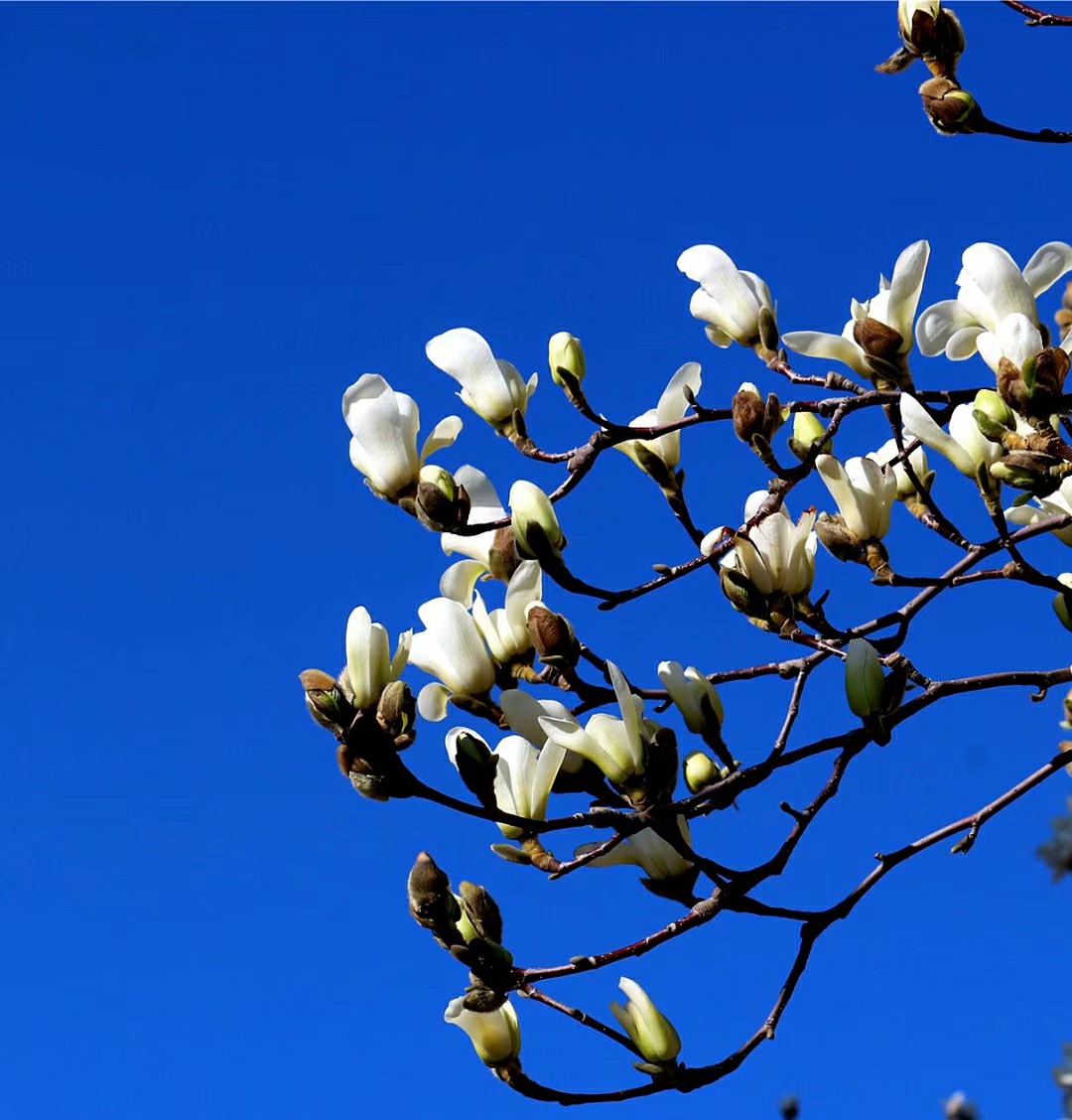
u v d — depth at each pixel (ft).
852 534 10.23
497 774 9.92
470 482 10.51
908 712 10.02
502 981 9.76
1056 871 13.06
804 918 9.92
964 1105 13.01
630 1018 9.92
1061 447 9.70
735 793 9.87
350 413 10.41
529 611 10.18
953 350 10.04
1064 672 10.10
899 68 10.59
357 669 9.74
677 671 10.09
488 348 10.50
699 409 10.41
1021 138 10.48
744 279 10.42
